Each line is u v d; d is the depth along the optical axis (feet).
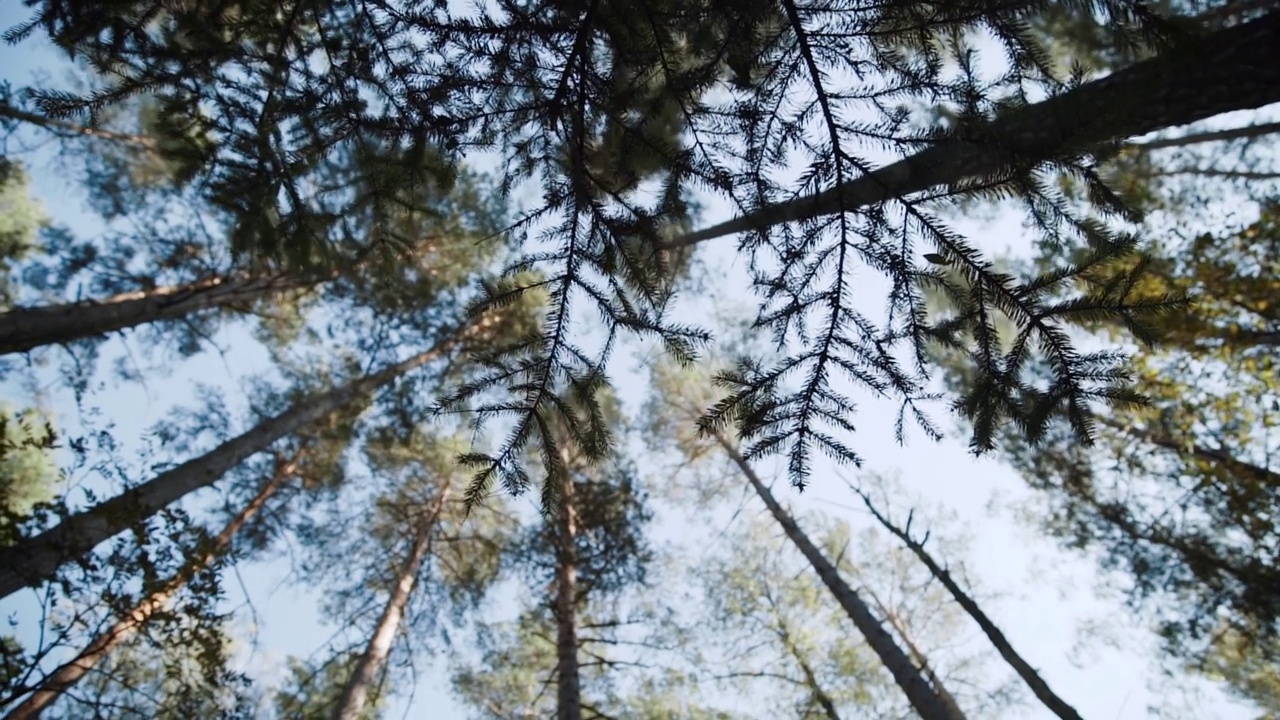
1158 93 7.18
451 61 8.70
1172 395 21.22
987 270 7.31
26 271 25.80
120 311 21.88
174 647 13.71
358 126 10.16
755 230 8.50
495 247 30.78
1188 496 23.34
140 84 10.96
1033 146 7.03
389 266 14.24
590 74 8.29
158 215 28.02
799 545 31.07
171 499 20.33
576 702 23.25
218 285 24.52
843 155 7.72
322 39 10.52
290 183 11.98
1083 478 26.35
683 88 8.29
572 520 30.25
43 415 27.43
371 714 35.53
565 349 8.66
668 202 8.85
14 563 12.60
